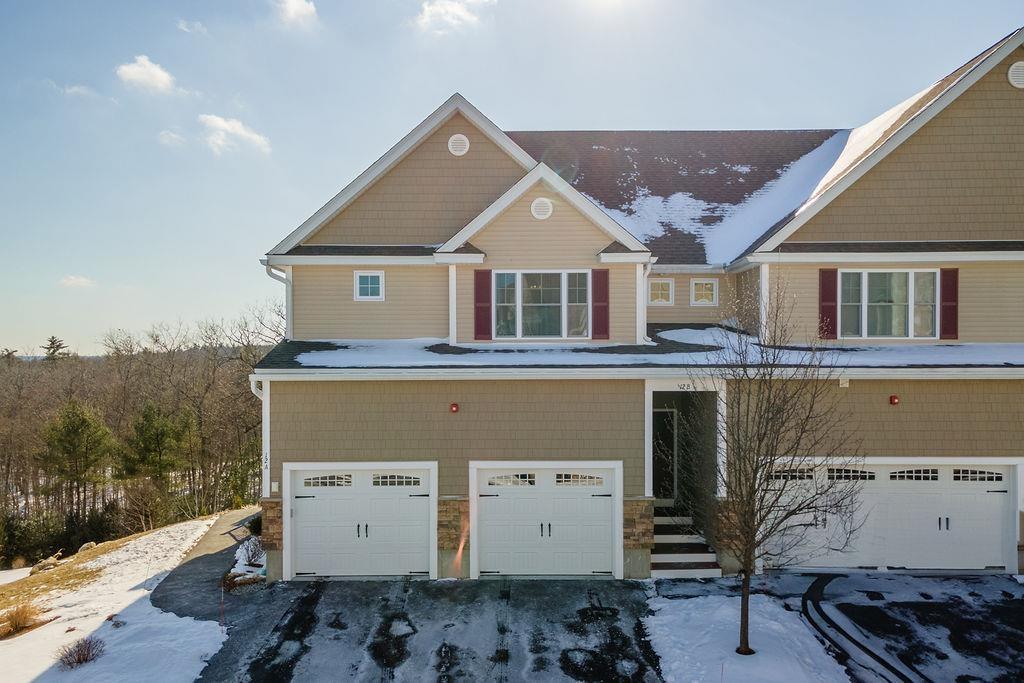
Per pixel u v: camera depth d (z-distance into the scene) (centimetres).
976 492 1267
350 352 1327
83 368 5281
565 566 1272
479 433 1263
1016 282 1348
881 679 891
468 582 1250
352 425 1260
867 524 1269
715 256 1577
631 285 1351
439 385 1260
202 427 3356
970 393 1254
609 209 1723
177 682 909
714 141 1928
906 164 1362
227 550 1534
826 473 1246
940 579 1228
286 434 1257
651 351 1308
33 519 2883
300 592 1209
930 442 1252
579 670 930
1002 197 1352
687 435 1472
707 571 1252
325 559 1270
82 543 2756
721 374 1112
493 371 1227
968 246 1337
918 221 1362
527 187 1338
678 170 1841
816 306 1366
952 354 1292
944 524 1268
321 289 1413
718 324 1581
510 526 1273
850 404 1253
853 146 1706
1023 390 1254
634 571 1257
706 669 919
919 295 1364
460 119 1448
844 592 1168
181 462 3030
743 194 1752
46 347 6762
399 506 1270
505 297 1359
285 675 927
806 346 1355
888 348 1334
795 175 1767
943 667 921
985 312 1348
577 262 1348
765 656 945
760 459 964
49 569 1642
